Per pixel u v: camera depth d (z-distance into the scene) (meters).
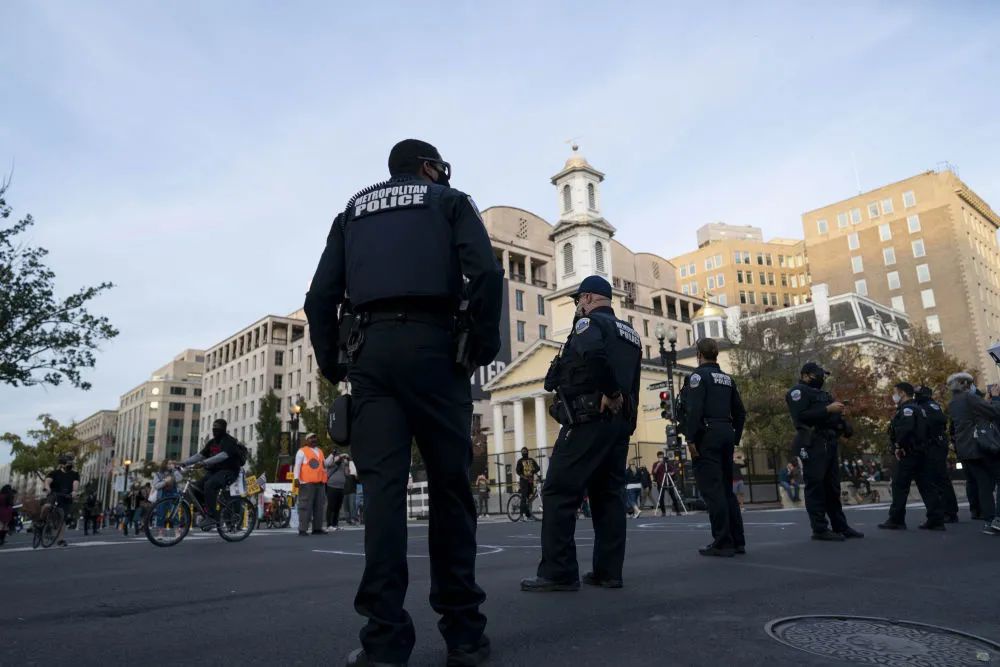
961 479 31.08
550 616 3.24
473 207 2.55
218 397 104.56
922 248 82.12
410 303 2.39
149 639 2.93
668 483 20.47
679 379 41.59
